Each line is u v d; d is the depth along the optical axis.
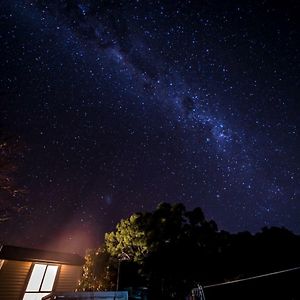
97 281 15.75
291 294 11.08
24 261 13.92
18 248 15.62
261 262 13.36
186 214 14.76
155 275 13.52
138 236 14.92
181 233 14.17
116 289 14.91
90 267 16.42
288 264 12.77
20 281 13.51
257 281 12.30
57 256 16.34
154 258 13.55
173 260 13.25
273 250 13.75
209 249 13.91
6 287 12.97
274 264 13.04
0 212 11.91
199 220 14.60
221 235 14.59
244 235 14.95
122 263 15.88
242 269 13.55
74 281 15.84
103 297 9.83
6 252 14.05
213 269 13.56
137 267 15.59
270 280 11.99
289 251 13.52
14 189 11.96
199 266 13.37
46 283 14.52
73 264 15.91
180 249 13.46
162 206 15.21
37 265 14.45
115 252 16.16
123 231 15.70
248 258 13.74
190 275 13.27
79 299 9.41
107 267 15.98
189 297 12.75
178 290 13.26
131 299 14.30
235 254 14.07
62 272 15.46
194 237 14.00
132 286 15.24
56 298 9.04
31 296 13.62
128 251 16.16
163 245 13.95
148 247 14.23
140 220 15.30
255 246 14.18
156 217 14.84
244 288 12.46
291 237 14.41
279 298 11.33
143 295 14.36
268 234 14.80
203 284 13.19
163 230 14.24
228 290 12.86
